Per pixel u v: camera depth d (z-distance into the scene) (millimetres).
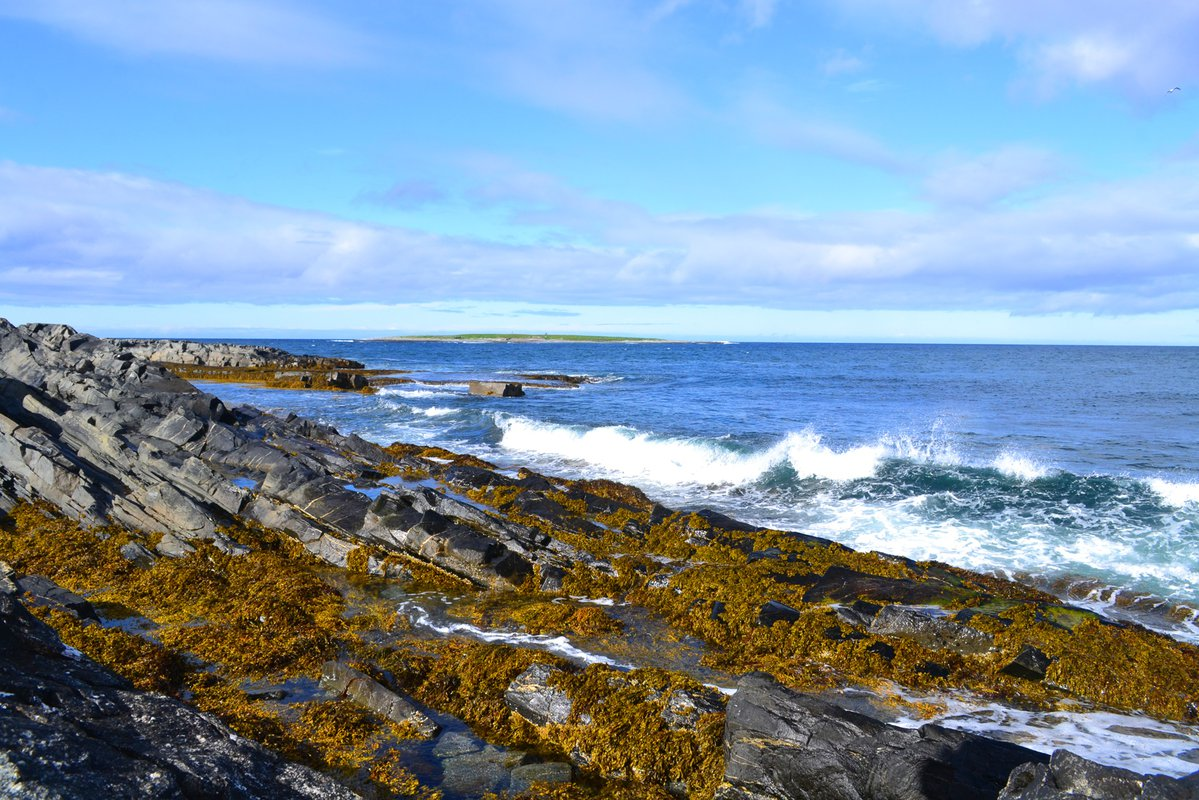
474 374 84125
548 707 10633
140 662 11680
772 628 13773
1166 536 19453
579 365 113062
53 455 20797
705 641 13891
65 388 26344
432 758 9875
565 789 9320
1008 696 11891
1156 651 12391
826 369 98562
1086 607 15586
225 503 20062
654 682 10898
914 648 12992
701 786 9391
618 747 9844
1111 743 10469
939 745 8344
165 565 17031
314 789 8297
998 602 14492
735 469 27984
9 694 7852
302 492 20062
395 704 10883
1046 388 64188
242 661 12430
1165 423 41281
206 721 9125
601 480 25375
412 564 17500
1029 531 20344
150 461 21344
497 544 17375
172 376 29125
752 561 17594
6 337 31906
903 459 27797
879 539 20188
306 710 10789
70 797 6152
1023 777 7410
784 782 8672
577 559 17828
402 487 20266
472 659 12289
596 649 13453
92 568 16875
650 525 20250
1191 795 6348
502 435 37656
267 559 17703
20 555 17391
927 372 89562
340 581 17109
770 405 51469
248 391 59406
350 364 88875
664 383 73625
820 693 11898
